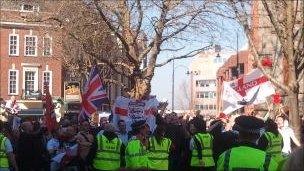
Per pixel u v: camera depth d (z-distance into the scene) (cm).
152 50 2550
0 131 1202
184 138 1566
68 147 1351
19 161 1439
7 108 3334
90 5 2483
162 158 1187
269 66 2242
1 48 6050
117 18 2516
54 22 3103
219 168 586
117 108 1723
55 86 6147
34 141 1451
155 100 1747
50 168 1457
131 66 2728
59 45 4156
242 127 578
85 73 4112
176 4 2447
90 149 1192
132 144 1149
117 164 1192
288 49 1758
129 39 2509
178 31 2502
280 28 1909
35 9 2916
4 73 6069
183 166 1545
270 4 2064
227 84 1947
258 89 1922
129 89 2775
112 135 1202
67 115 1980
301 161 313
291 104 1767
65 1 2514
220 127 1478
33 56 6141
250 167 566
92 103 1630
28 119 1529
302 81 3181
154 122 1723
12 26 6047
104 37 2759
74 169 1292
